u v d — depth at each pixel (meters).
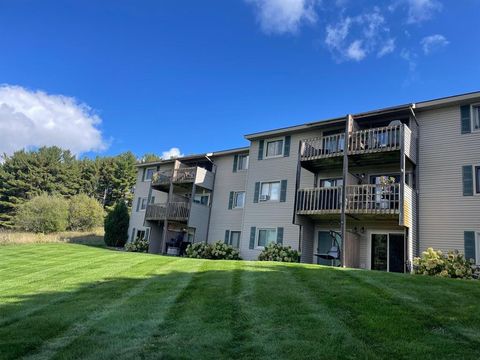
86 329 6.00
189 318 6.42
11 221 46.84
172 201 25.48
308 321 6.04
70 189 56.91
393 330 5.51
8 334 5.84
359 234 16.86
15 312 7.29
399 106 15.87
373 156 16.05
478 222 14.05
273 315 6.44
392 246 16.00
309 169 18.78
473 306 6.75
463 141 15.04
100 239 34.00
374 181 17.05
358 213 15.22
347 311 6.52
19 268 13.94
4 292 9.46
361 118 16.89
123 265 13.46
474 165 14.61
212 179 25.22
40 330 6.00
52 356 4.89
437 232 14.80
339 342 5.10
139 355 4.84
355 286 8.52
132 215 30.12
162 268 12.36
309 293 7.96
